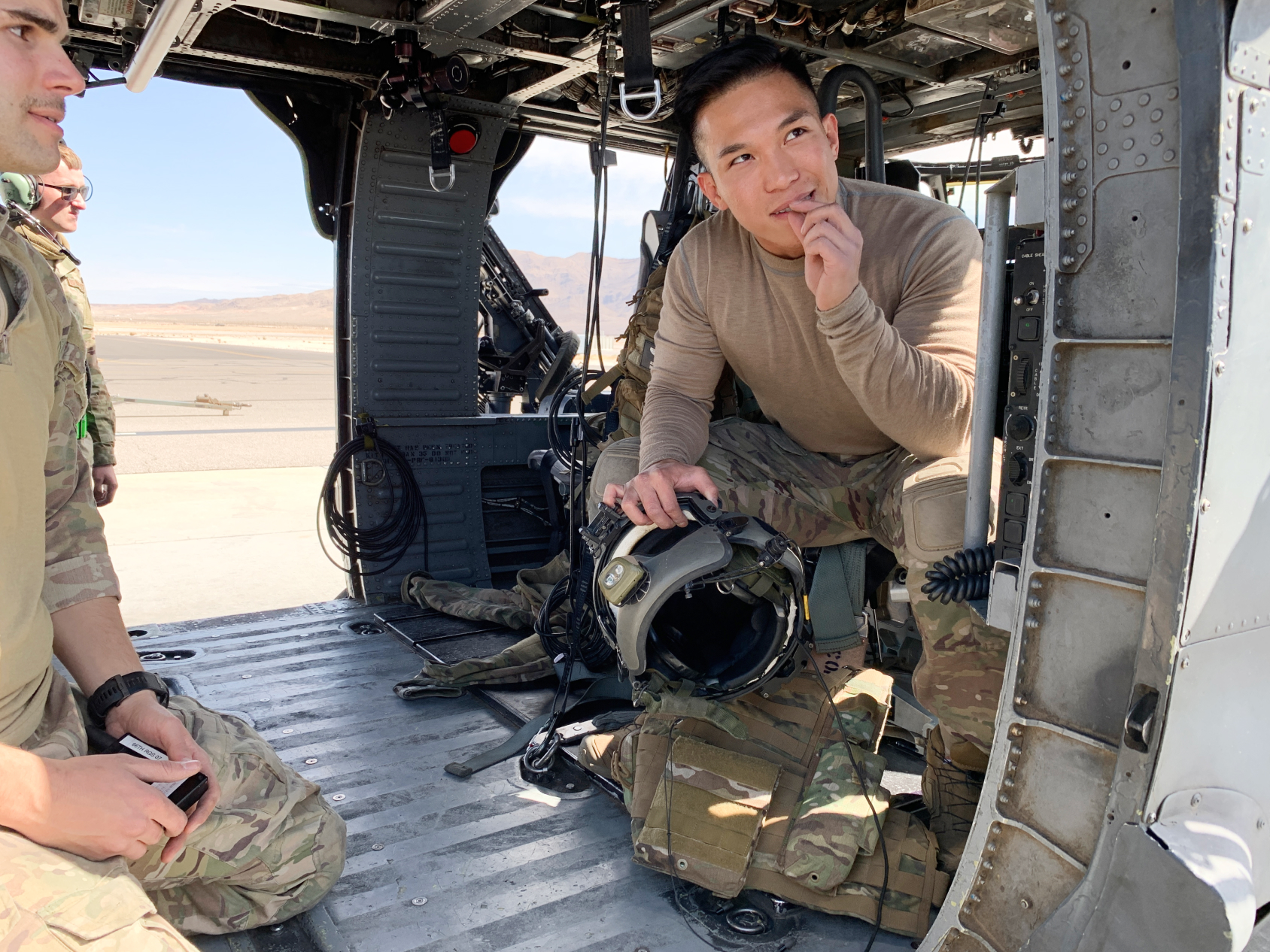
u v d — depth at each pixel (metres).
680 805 1.80
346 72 3.26
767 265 1.84
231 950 1.58
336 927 1.64
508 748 2.35
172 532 5.73
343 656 3.13
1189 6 0.88
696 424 2.08
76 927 1.07
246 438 12.53
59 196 3.01
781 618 1.71
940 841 1.82
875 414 1.70
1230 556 1.00
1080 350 1.04
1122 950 1.03
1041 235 1.38
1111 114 0.98
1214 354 0.91
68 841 1.16
